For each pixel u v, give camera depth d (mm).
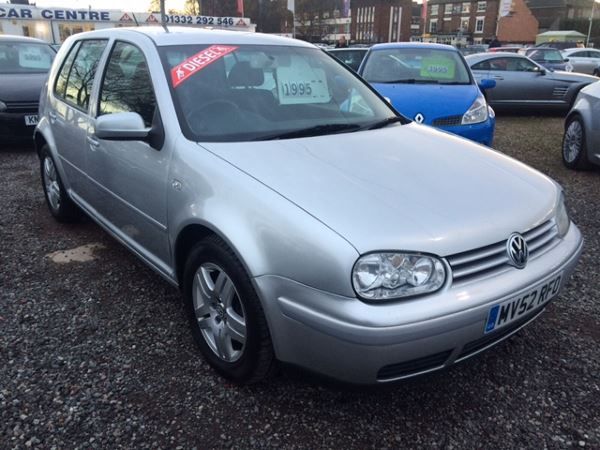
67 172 3945
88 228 4387
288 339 2047
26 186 5578
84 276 3512
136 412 2262
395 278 1878
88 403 2309
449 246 1967
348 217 1979
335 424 2215
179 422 2209
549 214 2391
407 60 6742
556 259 2293
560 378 2523
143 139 2688
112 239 4148
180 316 3031
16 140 7195
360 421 2234
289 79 3143
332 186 2184
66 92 3938
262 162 2361
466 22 74000
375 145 2713
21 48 8406
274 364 2236
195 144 2527
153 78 2811
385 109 3406
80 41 3965
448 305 1913
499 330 2092
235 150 2471
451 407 2326
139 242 3051
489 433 2182
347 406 2318
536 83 11078
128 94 3045
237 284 2193
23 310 3070
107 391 2389
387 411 2295
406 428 2201
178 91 2746
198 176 2395
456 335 1940
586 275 3590
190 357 2648
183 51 2973
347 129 2939
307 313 1942
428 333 1878
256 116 2812
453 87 6137
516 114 11969
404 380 1979
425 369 2004
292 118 2904
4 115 7012
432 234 1970
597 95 5988
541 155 7234
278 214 2047
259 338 2156
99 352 2678
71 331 2863
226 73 2953
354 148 2631
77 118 3586
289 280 1985
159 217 2697
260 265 2057
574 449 2102
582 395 2408
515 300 2066
